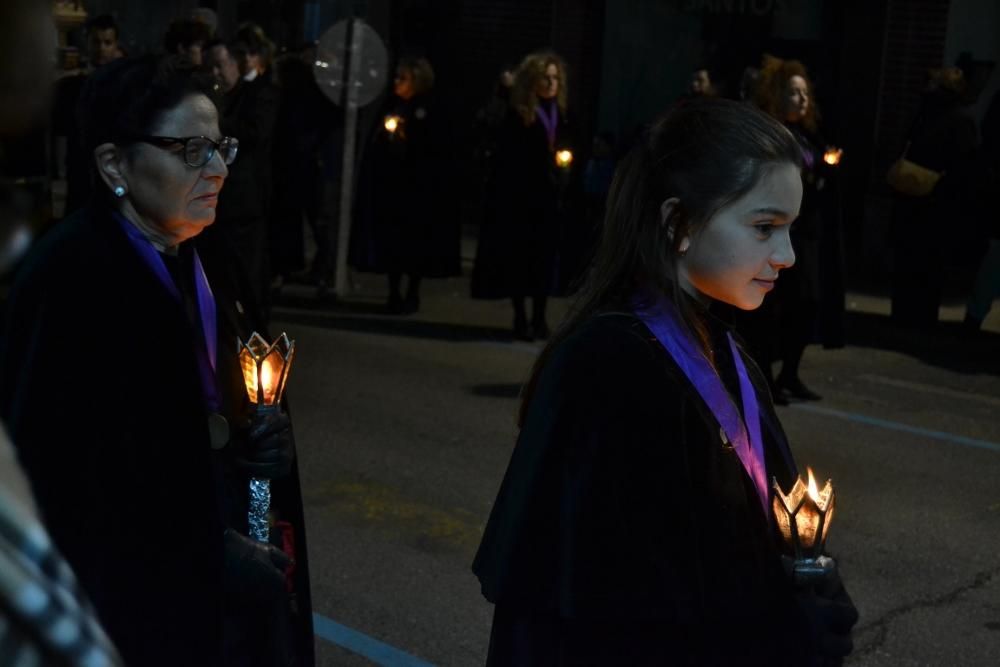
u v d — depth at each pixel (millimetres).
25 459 2143
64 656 647
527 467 1857
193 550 2221
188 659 2209
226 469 2422
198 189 2365
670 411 1802
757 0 13930
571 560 1772
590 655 1786
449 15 14742
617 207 1958
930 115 10203
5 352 2219
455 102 14852
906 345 9703
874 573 5023
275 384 2436
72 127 5508
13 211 724
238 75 7574
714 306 2822
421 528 5250
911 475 6367
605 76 14477
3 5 692
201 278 2477
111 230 2301
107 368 2191
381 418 6816
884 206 12930
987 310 10148
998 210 10023
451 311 10062
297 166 9906
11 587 637
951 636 4477
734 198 1844
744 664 1768
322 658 4074
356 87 9953
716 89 11555
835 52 13633
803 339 7648
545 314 9820
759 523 1830
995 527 5652
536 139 8766
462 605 4527
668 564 1753
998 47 13344
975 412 7793
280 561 2420
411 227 9625
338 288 10305
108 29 8047
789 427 7145
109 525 2162
